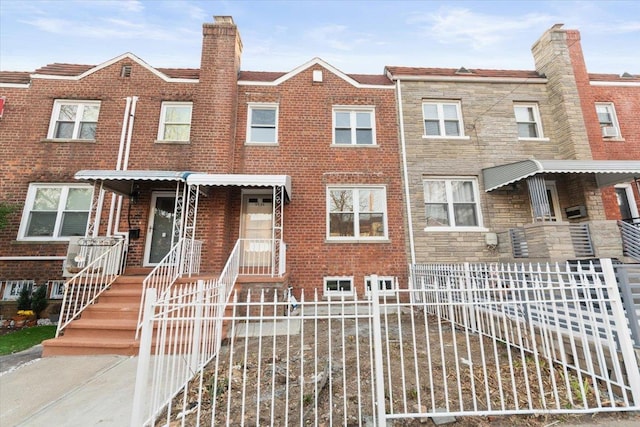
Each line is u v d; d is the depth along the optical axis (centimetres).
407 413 270
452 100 1052
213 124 909
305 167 956
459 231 930
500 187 936
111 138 898
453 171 979
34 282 787
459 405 294
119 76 946
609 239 780
